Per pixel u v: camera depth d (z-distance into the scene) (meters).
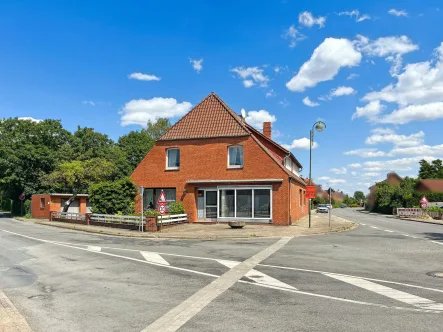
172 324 6.03
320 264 11.34
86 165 39.50
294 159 35.84
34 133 52.84
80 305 7.21
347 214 57.44
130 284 8.95
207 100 29.59
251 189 26.30
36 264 11.88
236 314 6.49
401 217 46.03
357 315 6.38
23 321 6.02
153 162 29.05
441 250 14.37
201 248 15.38
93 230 24.56
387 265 11.15
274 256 12.91
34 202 43.59
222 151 27.23
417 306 6.90
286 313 6.52
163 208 23.28
